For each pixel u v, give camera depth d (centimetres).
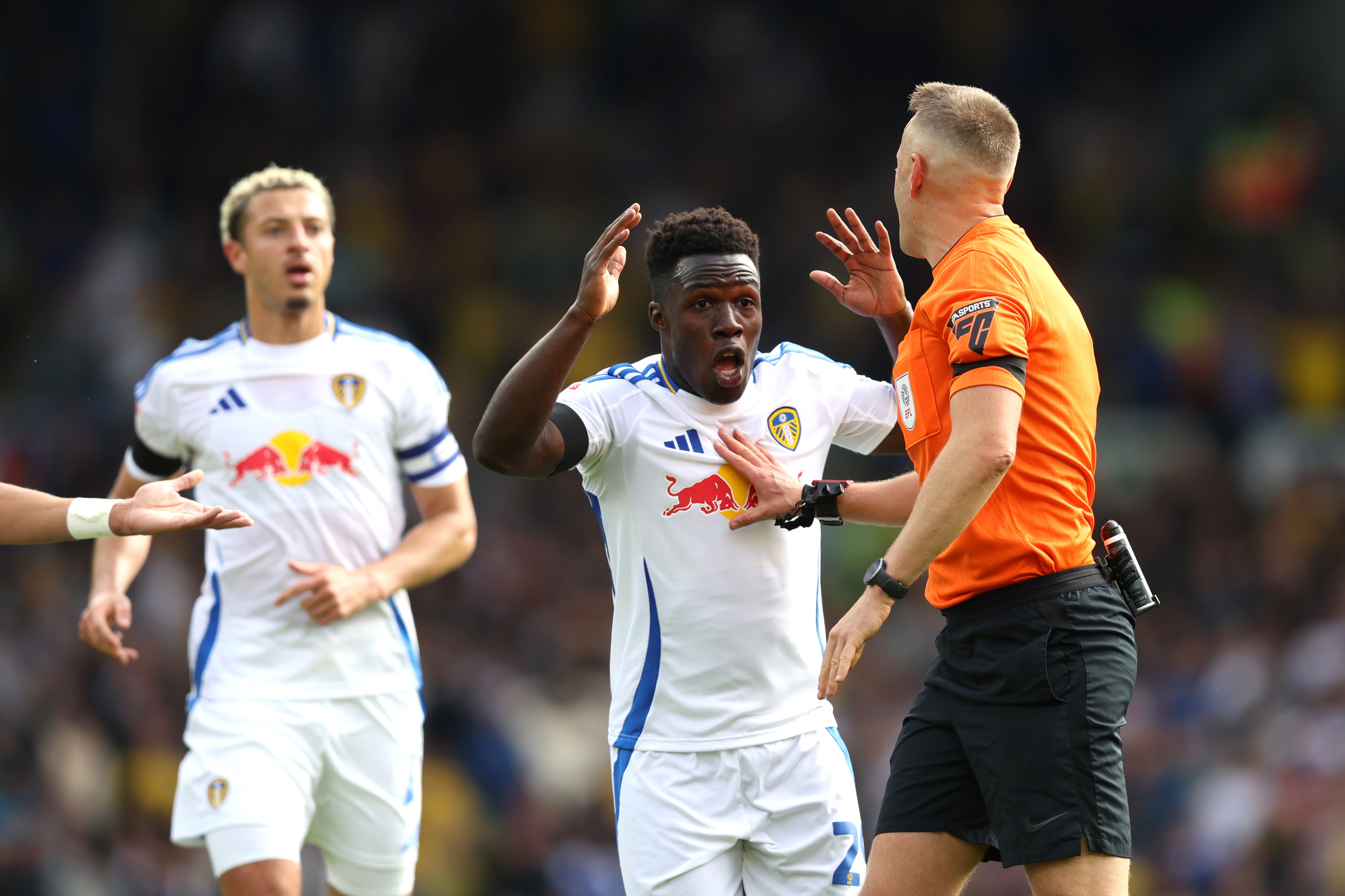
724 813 1477
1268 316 5316
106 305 5166
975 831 1399
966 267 1373
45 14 5872
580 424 1473
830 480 1642
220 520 1355
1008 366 1309
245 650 1814
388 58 5888
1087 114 5962
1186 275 5462
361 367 1886
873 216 5641
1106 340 5197
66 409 4859
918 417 1413
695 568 1490
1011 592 1360
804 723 1507
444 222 5647
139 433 1897
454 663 3956
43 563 4028
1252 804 3356
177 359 1886
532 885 3416
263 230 1866
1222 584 4203
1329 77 5909
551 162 5741
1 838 3278
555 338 1386
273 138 5728
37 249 5488
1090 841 1316
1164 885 3369
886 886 1398
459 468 1942
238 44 5816
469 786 3662
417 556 1880
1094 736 1329
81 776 3488
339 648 1827
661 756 1490
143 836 3478
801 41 6147
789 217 5616
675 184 5744
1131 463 4681
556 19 6019
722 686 1488
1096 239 5656
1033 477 1358
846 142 5938
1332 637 3741
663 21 6062
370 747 1836
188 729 1820
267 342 1886
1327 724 3472
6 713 3522
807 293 5378
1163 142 5966
